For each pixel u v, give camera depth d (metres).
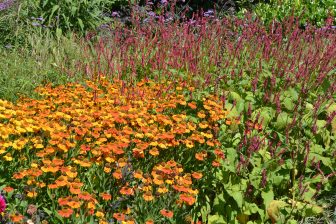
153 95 4.91
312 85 5.00
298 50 5.49
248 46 5.57
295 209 4.10
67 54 6.62
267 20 8.02
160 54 5.68
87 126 3.93
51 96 4.88
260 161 4.30
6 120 4.11
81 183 3.36
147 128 4.07
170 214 3.38
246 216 4.08
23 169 3.47
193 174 3.78
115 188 3.63
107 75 5.64
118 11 9.55
